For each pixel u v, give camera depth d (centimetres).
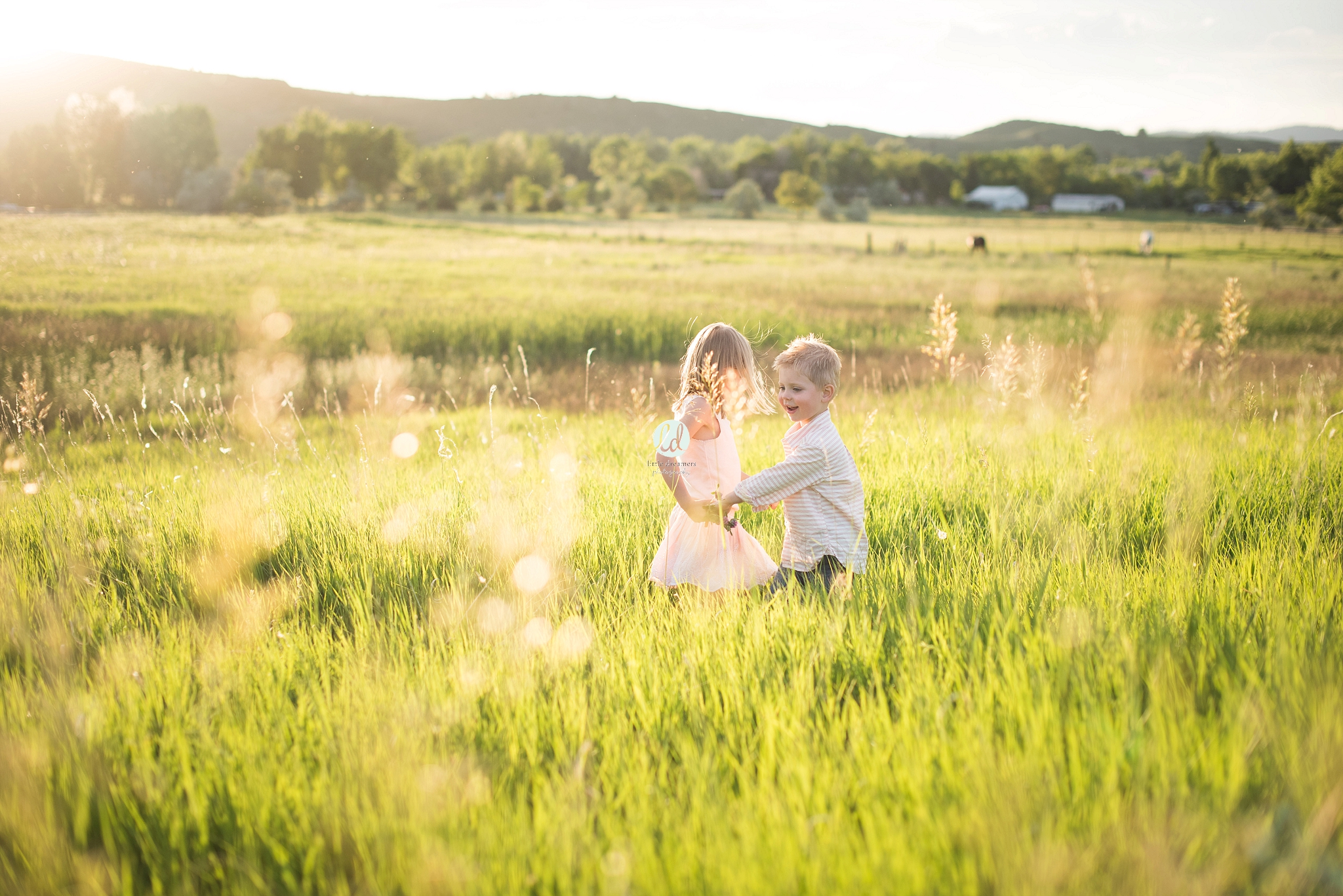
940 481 475
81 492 528
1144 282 3106
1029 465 521
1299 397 636
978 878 150
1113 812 161
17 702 235
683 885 155
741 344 335
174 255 3544
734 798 187
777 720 212
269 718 229
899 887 148
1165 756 180
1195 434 666
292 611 332
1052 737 192
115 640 296
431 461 690
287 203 10656
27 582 346
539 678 255
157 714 238
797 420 329
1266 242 6625
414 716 220
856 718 210
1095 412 743
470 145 15588
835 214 11144
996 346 1684
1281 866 135
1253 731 187
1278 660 220
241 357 1397
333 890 167
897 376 1350
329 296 2306
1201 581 307
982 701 212
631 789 192
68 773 198
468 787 188
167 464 660
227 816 191
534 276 3158
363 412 1008
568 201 14025
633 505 452
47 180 10950
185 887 167
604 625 299
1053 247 6000
